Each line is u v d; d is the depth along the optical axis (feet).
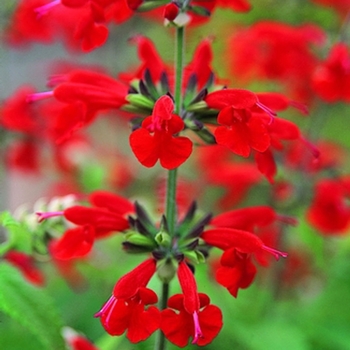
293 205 1.28
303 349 1.18
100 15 0.93
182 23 0.93
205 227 0.99
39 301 0.95
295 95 1.34
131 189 1.51
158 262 0.94
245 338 1.19
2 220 1.02
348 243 1.30
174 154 0.88
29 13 1.33
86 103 0.96
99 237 0.99
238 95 0.91
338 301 1.29
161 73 0.97
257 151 0.94
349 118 1.51
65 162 1.37
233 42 1.36
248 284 0.93
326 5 1.35
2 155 1.32
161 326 0.89
